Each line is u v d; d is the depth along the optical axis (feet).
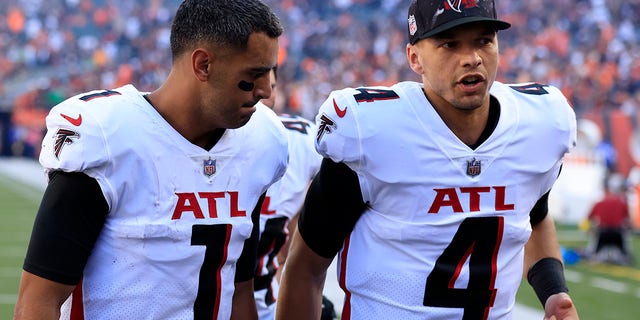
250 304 22.34
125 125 19.79
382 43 209.46
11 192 150.20
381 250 22.18
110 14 250.98
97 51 234.79
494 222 21.80
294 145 30.76
